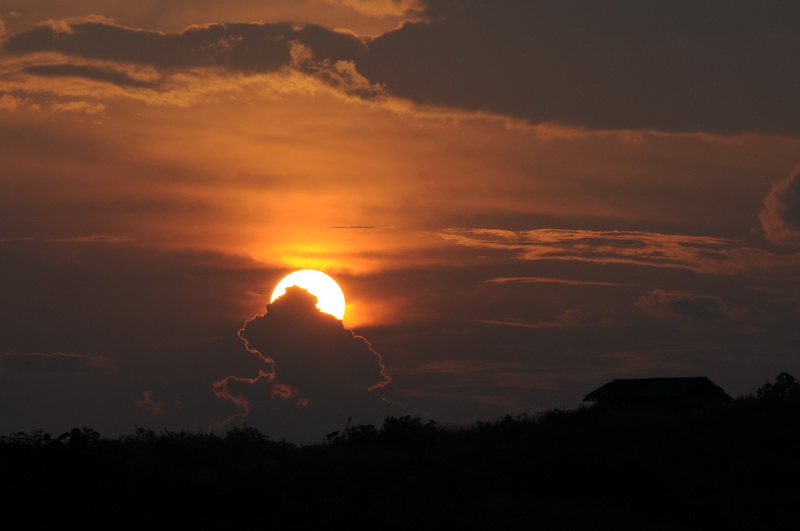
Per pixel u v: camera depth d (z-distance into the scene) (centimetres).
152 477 10362
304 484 10769
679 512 12712
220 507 10075
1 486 9531
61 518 9388
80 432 10231
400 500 10975
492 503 11819
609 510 12494
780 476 14150
